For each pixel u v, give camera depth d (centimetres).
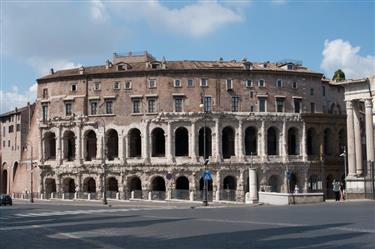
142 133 12406
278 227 3291
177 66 12700
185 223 3912
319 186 12925
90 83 12825
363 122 12156
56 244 2738
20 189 14912
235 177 12288
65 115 12975
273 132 13025
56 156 13088
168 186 12200
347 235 2706
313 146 13112
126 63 12769
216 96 12350
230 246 2420
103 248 2502
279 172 12494
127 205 8019
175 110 12338
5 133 16038
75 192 12575
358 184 8706
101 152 12619
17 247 2644
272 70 12569
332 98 13788
